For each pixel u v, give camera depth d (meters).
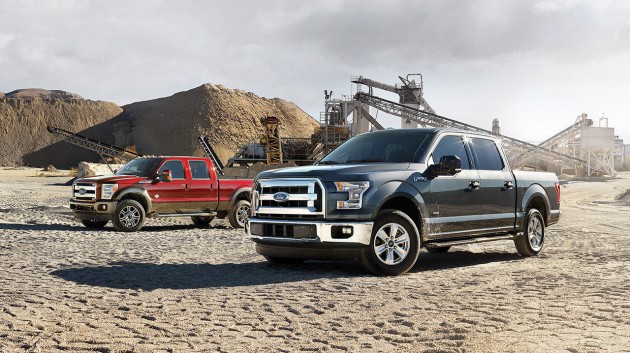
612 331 5.07
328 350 4.62
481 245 12.58
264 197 8.54
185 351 4.59
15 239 12.83
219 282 7.70
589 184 59.47
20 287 7.27
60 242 12.47
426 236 8.61
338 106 73.38
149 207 15.81
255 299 6.57
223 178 18.22
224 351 4.60
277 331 5.20
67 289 7.14
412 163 8.73
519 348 4.57
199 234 14.80
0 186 47.44
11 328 5.27
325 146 72.44
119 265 9.21
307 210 8.05
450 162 8.55
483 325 5.32
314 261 9.74
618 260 9.59
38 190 41.59
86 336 5.01
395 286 7.35
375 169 8.31
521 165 79.31
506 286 7.28
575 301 6.31
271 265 9.30
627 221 18.73
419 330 5.19
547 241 13.09
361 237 7.89
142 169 16.48
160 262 9.62
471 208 9.29
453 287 7.25
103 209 15.25
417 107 83.56
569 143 94.75
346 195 7.95
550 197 11.15
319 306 6.19
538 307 6.03
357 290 7.08
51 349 4.62
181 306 6.21
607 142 85.62
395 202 8.57
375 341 4.86
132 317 5.72
